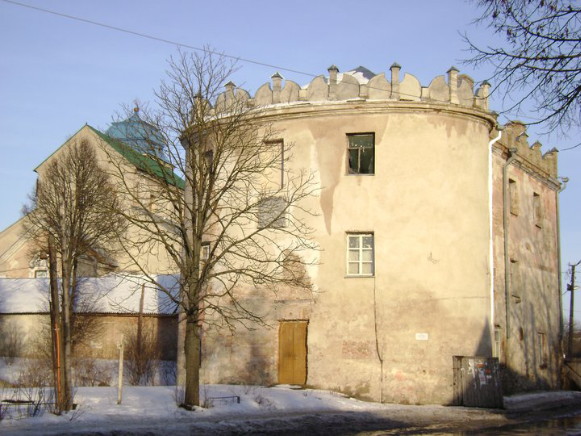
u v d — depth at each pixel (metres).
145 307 42.69
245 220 27.91
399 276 26.20
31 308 45.06
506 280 30.05
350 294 26.41
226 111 26.28
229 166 27.16
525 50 8.83
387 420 20.78
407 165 26.80
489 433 17.95
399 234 26.44
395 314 26.00
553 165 38.12
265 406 21.67
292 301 26.98
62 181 43.88
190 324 20.64
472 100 27.75
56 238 37.75
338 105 27.27
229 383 27.27
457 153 27.20
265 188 26.86
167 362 38.34
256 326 27.30
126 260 46.91
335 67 28.11
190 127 21.88
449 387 25.56
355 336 26.11
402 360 25.69
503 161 31.14
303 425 19.03
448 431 18.47
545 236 36.50
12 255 52.62
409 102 26.92
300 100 28.16
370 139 27.38
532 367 32.88
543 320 35.03
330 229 26.95
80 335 41.69
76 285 41.72
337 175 27.17
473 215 27.14
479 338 26.33
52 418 17.20
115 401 20.17
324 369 26.17
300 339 26.88
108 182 41.72
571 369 37.22
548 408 26.56
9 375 33.78
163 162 22.61
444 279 26.22
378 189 26.80
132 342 40.53
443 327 25.91
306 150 27.56
